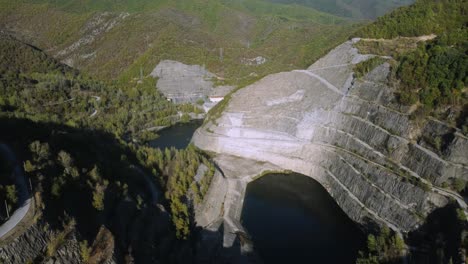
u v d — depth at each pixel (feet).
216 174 400.47
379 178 342.44
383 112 381.19
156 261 255.70
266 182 431.43
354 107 426.10
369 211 335.67
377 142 372.38
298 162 451.53
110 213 259.39
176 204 318.65
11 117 363.76
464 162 294.25
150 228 276.82
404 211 306.14
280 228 344.08
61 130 391.24
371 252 288.92
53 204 228.02
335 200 383.65
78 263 211.41
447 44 396.98
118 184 285.02
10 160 254.88
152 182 347.56
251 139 488.85
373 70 437.17
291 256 307.58
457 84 331.36
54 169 258.57
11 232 195.72
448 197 286.46
